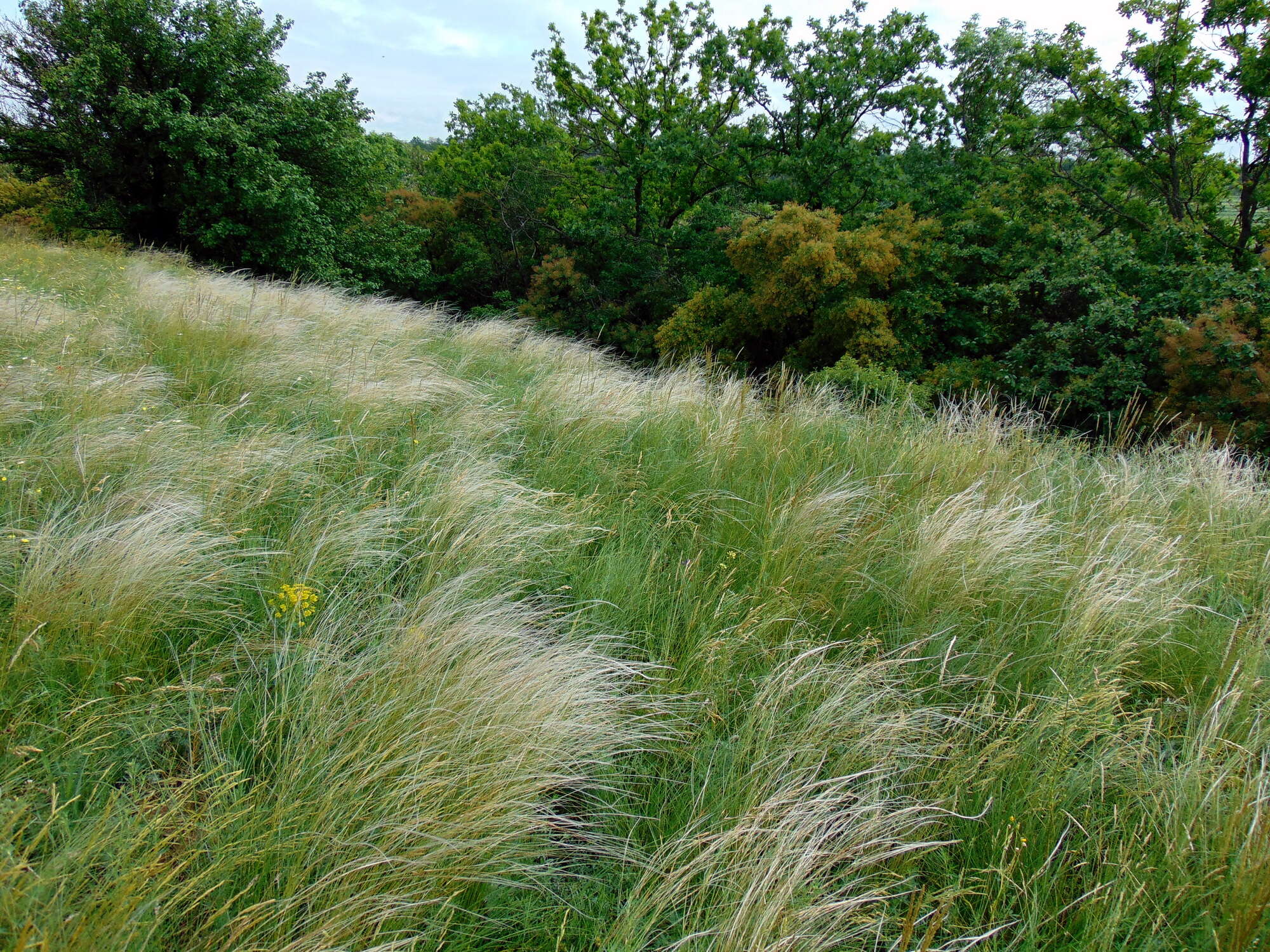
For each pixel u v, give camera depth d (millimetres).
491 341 7555
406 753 1871
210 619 2420
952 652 2748
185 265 11781
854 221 16953
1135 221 15844
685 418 5102
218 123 14336
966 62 20594
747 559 3291
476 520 3133
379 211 19828
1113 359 9898
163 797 1747
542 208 22438
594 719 2176
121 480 3031
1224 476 4656
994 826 2047
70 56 14602
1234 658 2820
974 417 5453
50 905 1364
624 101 20891
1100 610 2852
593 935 1687
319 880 1564
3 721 1858
